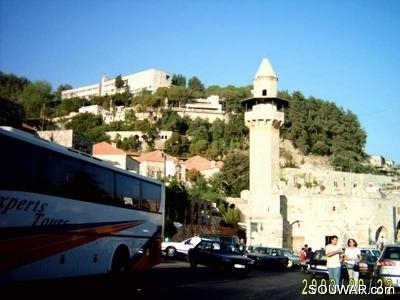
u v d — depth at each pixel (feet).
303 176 312.91
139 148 457.27
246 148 466.29
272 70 227.61
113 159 251.19
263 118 218.79
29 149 39.37
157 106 538.88
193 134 488.85
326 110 522.88
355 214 232.73
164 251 123.75
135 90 647.15
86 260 47.96
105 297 50.06
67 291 52.47
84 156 48.44
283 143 491.72
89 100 599.98
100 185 51.44
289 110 506.89
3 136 36.40
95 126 489.67
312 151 492.54
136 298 50.01
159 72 639.76
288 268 138.10
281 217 214.90
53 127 435.53
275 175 220.84
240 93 566.36
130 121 502.38
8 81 592.60
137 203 61.41
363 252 111.65
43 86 587.27
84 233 47.50
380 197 243.81
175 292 56.44
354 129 519.19
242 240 233.76
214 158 443.32
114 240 54.24
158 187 69.56
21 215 38.04
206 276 81.87
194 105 556.51
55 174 42.93
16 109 142.20
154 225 66.95
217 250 92.58
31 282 39.32
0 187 35.70
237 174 344.49
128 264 58.03
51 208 42.04
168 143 459.73
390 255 59.88
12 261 36.86
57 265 42.83
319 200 232.94
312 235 231.09
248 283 75.25
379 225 236.84
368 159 531.50
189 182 339.57
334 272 60.95
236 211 257.34
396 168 508.94
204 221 229.45
